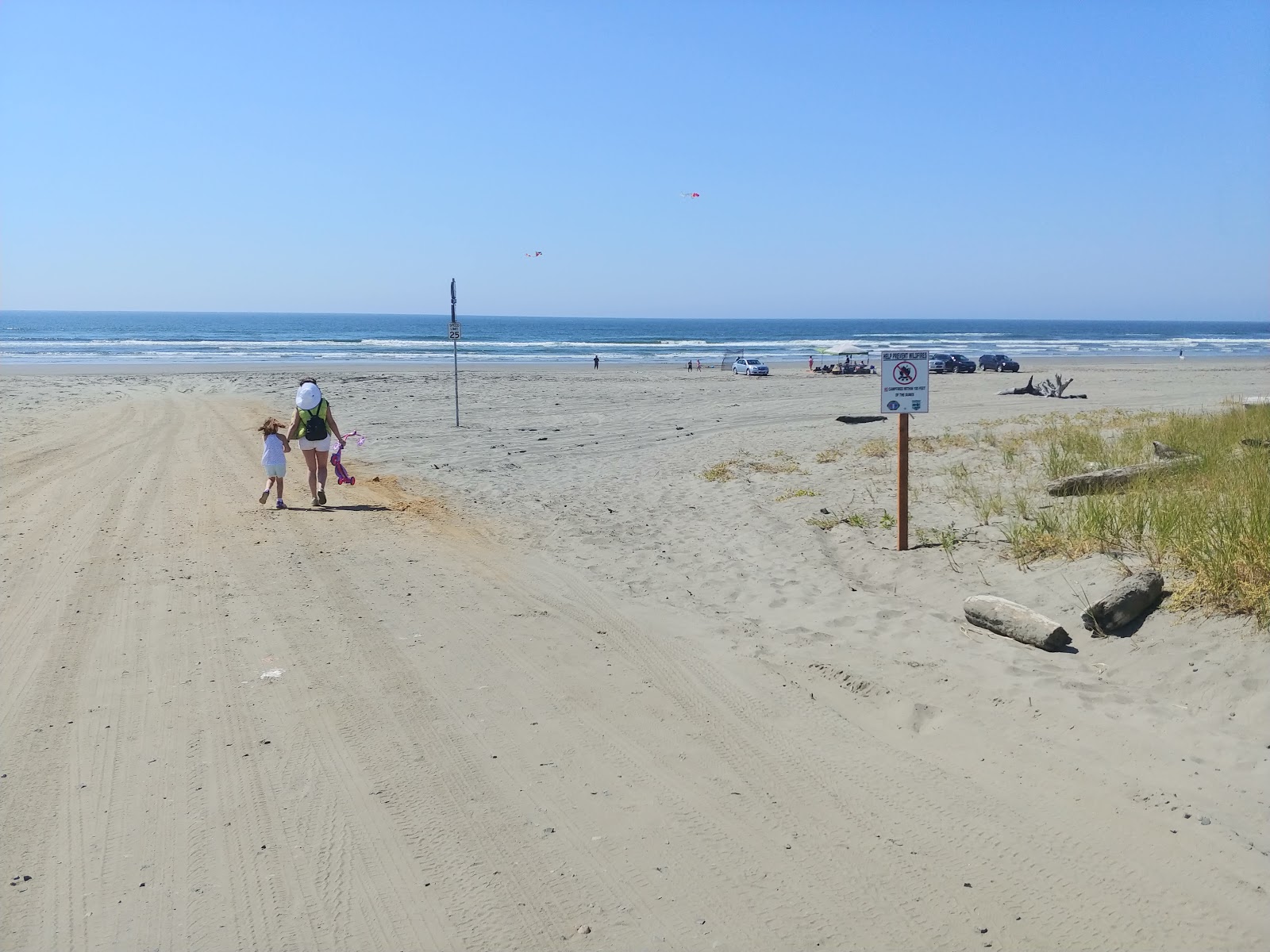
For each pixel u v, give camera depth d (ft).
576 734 17.17
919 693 18.79
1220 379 157.38
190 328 515.50
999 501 34.12
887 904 11.93
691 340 408.05
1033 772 15.38
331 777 15.35
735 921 11.64
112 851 13.08
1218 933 11.12
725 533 34.27
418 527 34.96
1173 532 24.40
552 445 63.36
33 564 28.48
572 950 11.07
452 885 12.38
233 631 22.48
